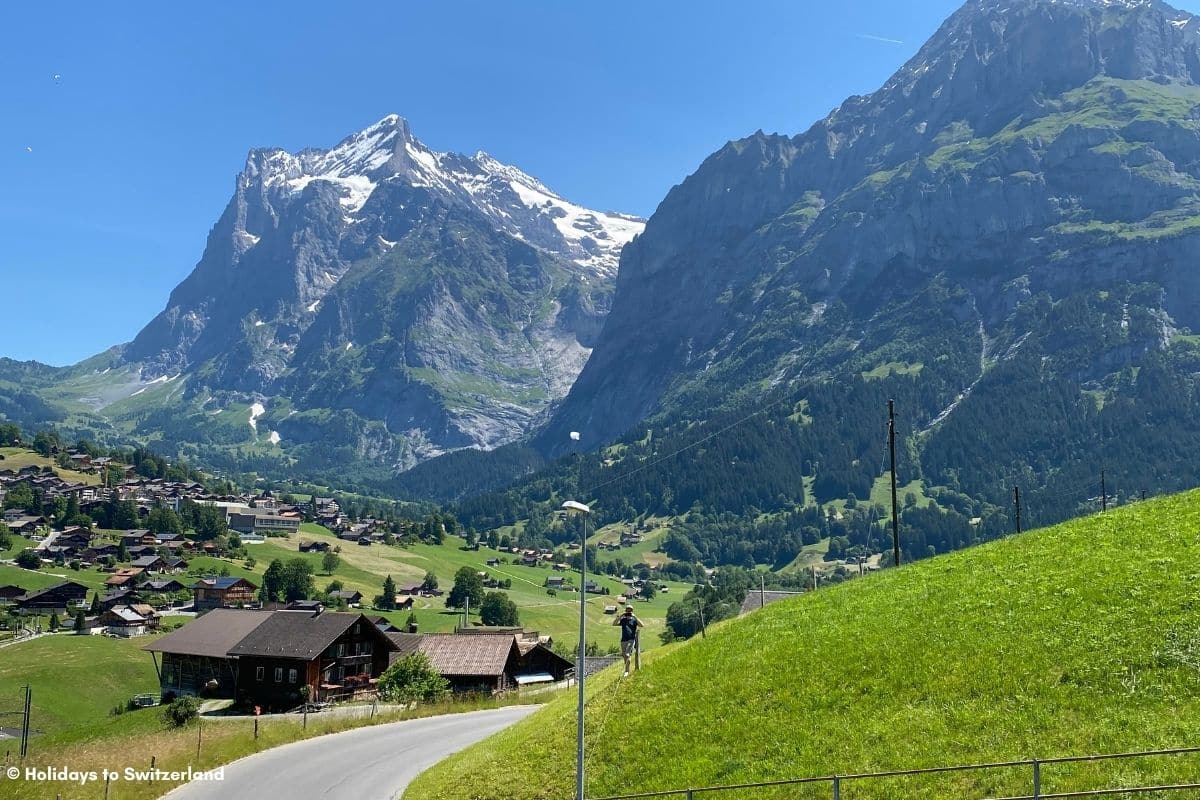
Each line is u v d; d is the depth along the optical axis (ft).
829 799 93.91
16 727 378.73
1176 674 95.25
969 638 117.39
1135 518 149.69
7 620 580.30
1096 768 84.69
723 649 145.69
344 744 197.57
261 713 292.20
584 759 124.98
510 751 141.90
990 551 158.61
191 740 198.49
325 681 310.65
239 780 162.30
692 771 110.42
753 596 446.60
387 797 145.89
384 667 337.72
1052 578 129.90
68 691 432.66
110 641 535.60
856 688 115.14
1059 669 103.14
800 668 125.90
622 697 140.26
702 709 125.39
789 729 111.55
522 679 337.72
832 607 151.74
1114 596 115.96
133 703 345.31
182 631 354.54
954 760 93.09
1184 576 115.24
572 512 117.70
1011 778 87.15
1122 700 94.22
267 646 310.24
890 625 130.82
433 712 249.55
